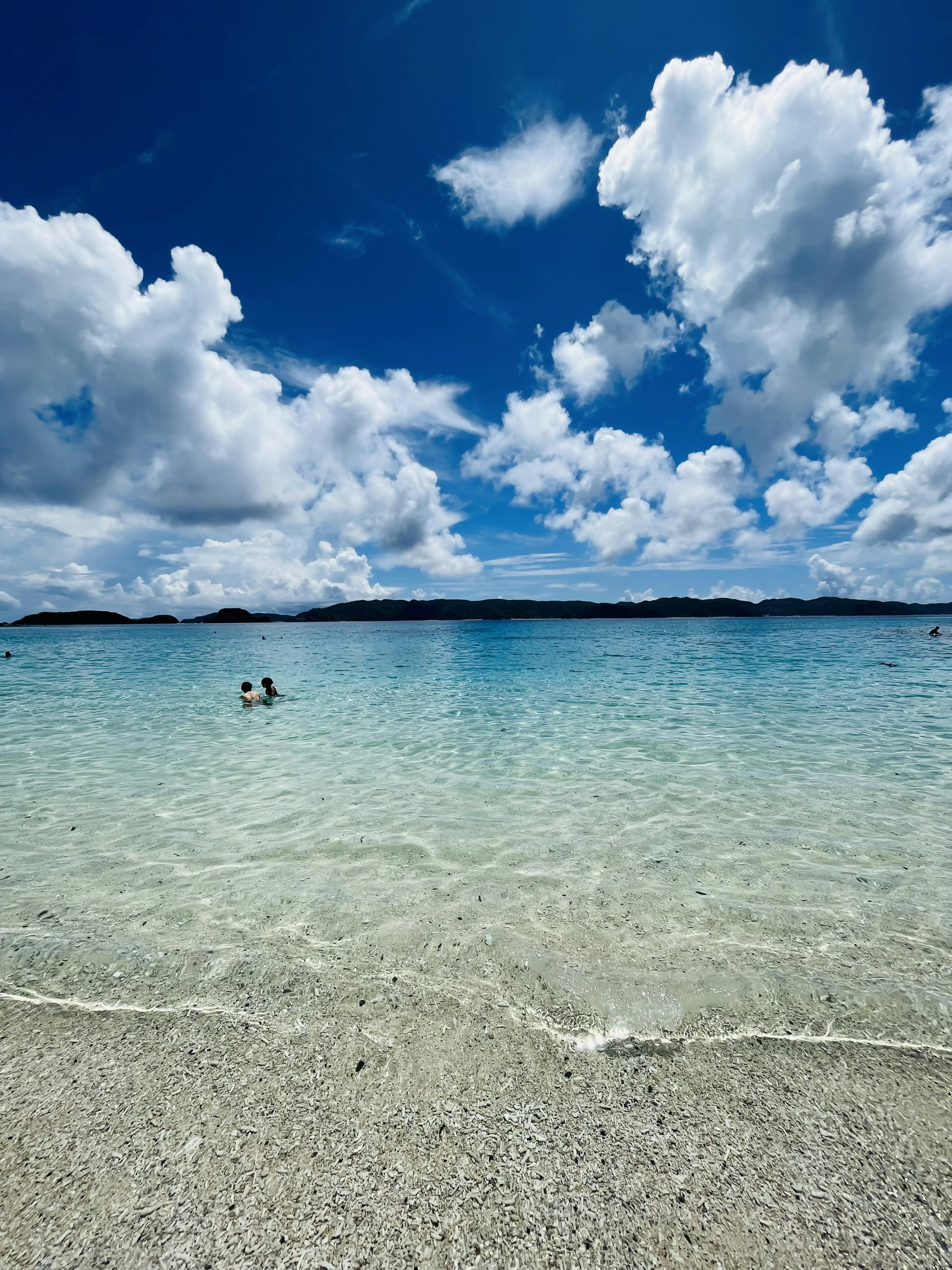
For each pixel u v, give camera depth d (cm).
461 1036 281
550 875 495
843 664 2488
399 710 1398
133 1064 262
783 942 381
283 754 961
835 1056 266
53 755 963
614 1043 277
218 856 545
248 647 4925
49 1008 308
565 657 3094
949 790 727
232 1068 259
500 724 1200
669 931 397
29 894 464
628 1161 210
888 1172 205
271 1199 196
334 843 575
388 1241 182
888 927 402
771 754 916
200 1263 175
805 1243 181
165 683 2095
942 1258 176
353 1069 258
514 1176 204
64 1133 224
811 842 565
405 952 367
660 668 2342
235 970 345
